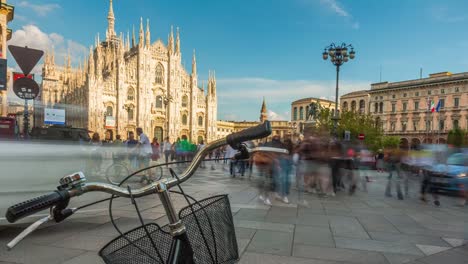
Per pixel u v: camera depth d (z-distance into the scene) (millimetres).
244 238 5094
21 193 5098
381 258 4297
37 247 4289
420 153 13617
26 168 5184
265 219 6480
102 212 6383
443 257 4367
